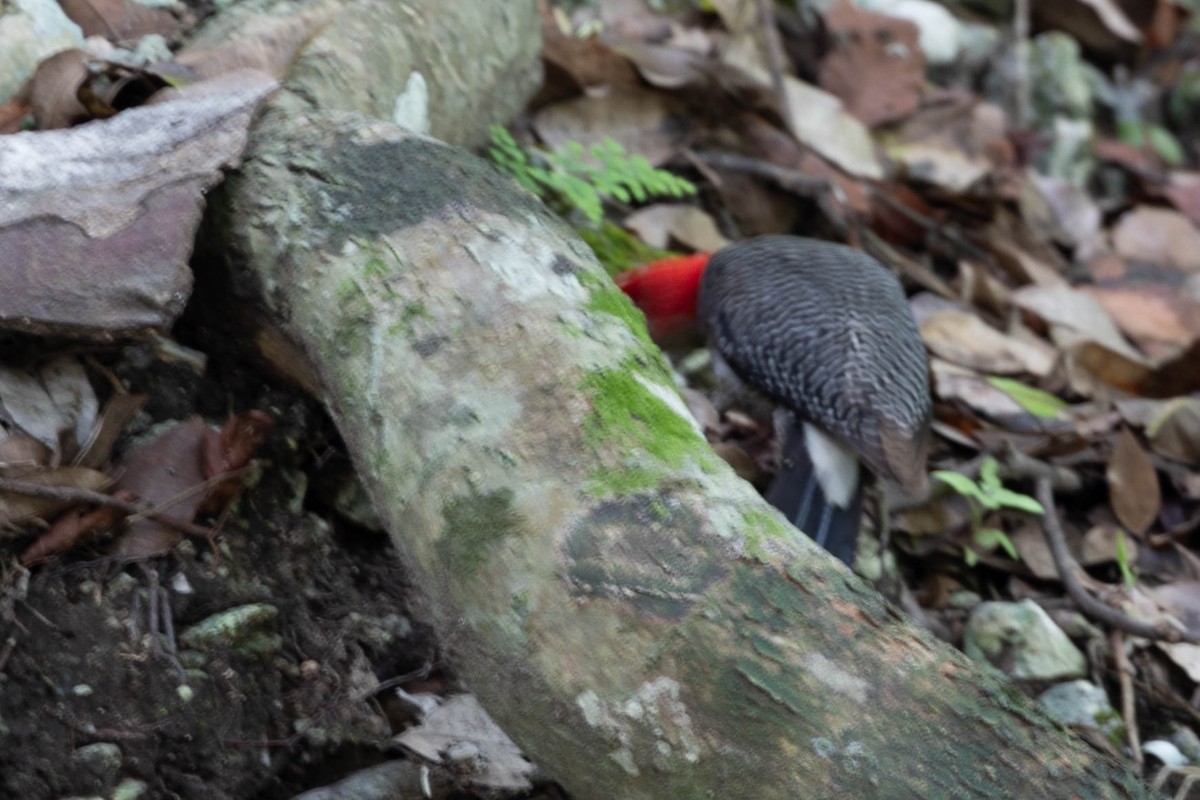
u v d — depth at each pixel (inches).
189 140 222.8
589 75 394.6
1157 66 581.0
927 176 449.4
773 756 170.7
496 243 210.1
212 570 223.3
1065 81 537.0
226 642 217.0
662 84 404.5
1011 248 437.4
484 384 194.9
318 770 219.6
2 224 203.6
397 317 204.1
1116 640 301.0
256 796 213.0
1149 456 356.8
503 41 326.3
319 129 233.0
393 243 211.8
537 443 188.2
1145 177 513.7
